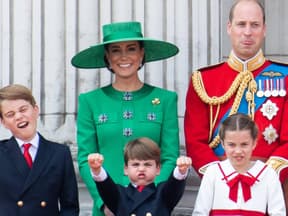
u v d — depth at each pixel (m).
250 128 15.47
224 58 20.22
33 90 19.59
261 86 16.97
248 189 15.59
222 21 20.17
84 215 19.20
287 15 21.02
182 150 19.34
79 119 17.23
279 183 15.72
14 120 15.70
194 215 15.83
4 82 19.72
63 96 19.58
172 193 15.42
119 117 17.03
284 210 15.67
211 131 17.06
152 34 19.48
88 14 19.52
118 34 17.08
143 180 15.60
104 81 19.47
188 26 19.64
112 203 15.58
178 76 19.53
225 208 15.63
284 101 16.86
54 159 15.86
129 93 17.20
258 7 16.86
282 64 17.12
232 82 17.08
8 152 15.78
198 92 17.14
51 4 19.58
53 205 15.78
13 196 15.54
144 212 15.38
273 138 16.72
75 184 16.08
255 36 16.81
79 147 17.02
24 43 19.66
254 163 15.80
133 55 17.12
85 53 17.59
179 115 19.52
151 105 17.11
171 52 17.91
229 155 15.56
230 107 16.97
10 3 19.73
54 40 19.56
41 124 19.53
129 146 15.70
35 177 15.61
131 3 19.50
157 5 19.50
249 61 17.06
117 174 16.83
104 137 16.97
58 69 19.55
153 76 19.48
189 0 19.64
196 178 19.25
